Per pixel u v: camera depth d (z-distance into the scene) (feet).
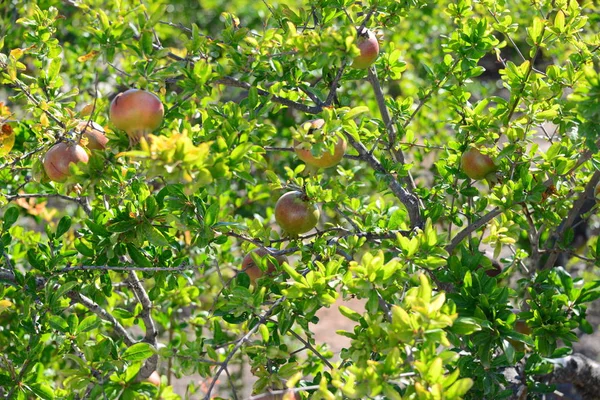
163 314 16.44
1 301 10.93
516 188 11.38
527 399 12.89
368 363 8.05
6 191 15.61
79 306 14.78
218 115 10.62
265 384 10.12
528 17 18.88
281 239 11.60
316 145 9.68
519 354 10.68
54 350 16.72
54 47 13.10
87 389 12.21
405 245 9.68
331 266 9.71
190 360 9.70
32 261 11.53
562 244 13.06
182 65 10.90
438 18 23.89
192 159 8.09
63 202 26.08
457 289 10.86
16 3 18.20
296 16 11.78
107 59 10.14
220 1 30.04
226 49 11.24
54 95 12.35
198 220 10.39
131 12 10.37
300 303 10.05
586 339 25.76
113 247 10.80
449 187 13.19
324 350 15.11
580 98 9.01
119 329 13.12
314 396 8.41
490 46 12.51
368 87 21.68
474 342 9.92
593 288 11.63
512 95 12.14
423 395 7.52
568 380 14.82
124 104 9.43
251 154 10.14
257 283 10.86
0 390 12.31
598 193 12.17
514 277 18.85
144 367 12.18
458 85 13.19
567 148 12.65
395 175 13.19
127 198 12.09
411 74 23.31
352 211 13.26
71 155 10.15
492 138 11.80
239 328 16.67
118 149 10.44
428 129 20.79
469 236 12.58
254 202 19.80
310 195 11.05
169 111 11.37
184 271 11.93
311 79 15.99
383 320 9.51
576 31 11.91
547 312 11.26
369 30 11.62
